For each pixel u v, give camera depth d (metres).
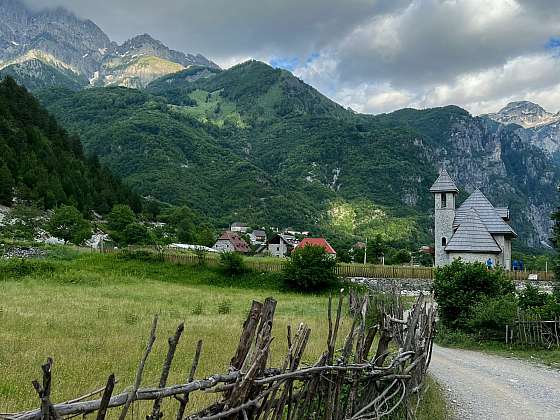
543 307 27.23
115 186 145.75
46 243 69.69
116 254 62.03
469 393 15.58
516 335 26.17
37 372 13.02
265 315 6.37
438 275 31.59
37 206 91.75
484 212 65.50
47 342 17.27
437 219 67.06
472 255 60.16
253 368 5.88
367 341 9.55
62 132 158.62
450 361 21.80
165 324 23.36
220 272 59.06
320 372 7.50
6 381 11.91
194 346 17.81
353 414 8.91
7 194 96.75
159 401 5.35
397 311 16.41
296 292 54.72
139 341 18.27
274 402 6.96
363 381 9.20
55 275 48.91
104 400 4.61
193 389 5.59
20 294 35.38
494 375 18.89
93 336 19.16
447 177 67.19
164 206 190.88
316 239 108.56
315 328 23.03
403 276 58.31
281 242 132.75
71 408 4.68
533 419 12.93
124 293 40.66
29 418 4.43
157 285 50.50
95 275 51.91
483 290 30.11
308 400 7.47
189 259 61.47
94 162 154.12
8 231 71.50
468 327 28.30
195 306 33.44
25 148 122.62
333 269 55.44
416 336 12.54
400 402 10.40
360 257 109.25
